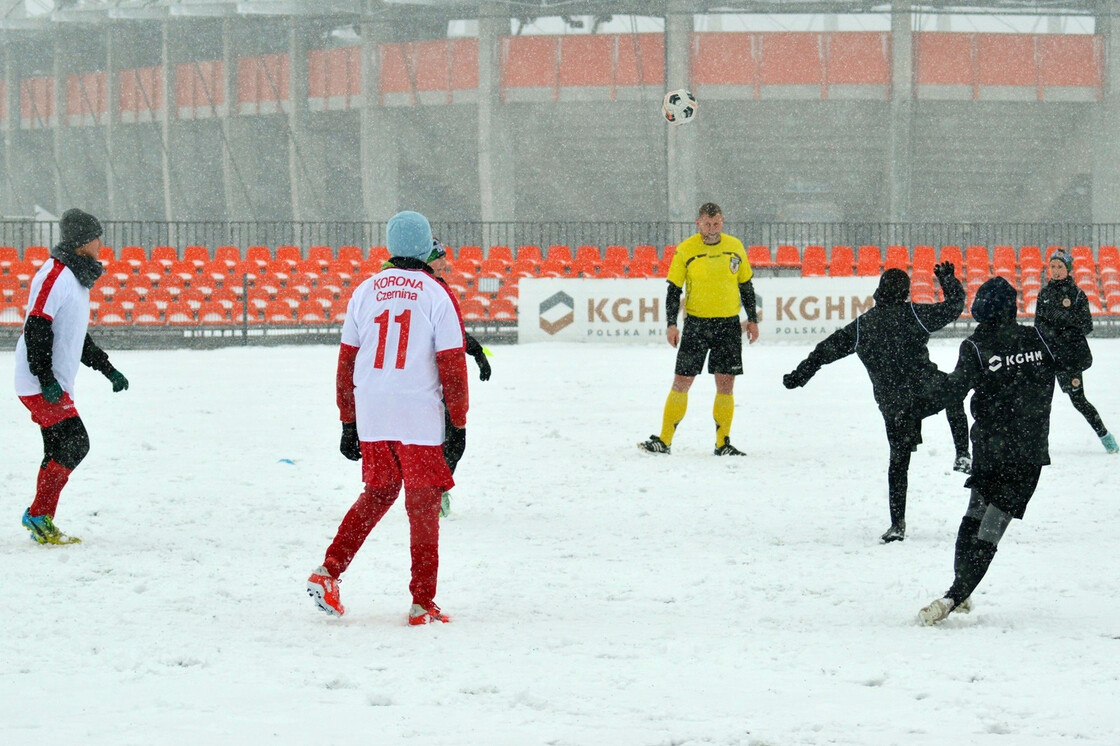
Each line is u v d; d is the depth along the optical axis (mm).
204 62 124312
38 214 142000
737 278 28500
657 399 40219
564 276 75375
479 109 110000
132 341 64688
